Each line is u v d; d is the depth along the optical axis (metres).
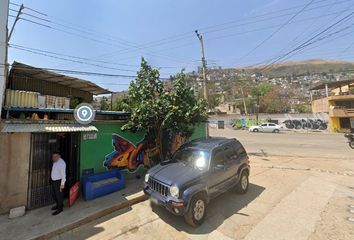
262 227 5.08
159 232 5.02
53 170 5.97
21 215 5.74
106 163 8.30
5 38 6.31
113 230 5.16
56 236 4.95
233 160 6.94
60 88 12.36
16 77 10.55
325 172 10.00
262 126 37.19
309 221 5.29
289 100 64.81
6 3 6.40
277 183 8.38
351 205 6.20
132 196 6.98
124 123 8.95
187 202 5.00
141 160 9.66
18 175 6.02
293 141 23.02
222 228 5.09
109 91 13.98
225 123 50.97
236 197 6.98
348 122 33.69
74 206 6.27
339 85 37.53
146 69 9.59
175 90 9.16
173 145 11.32
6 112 6.45
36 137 6.41
